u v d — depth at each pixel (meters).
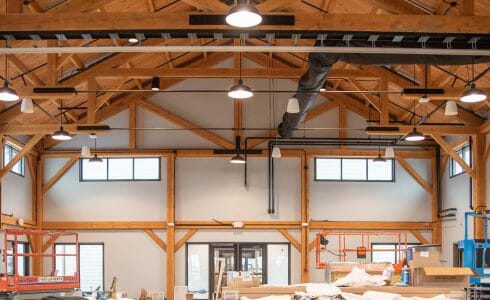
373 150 17.91
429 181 18.00
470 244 12.83
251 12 6.02
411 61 8.60
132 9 12.90
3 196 15.46
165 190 17.88
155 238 17.75
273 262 17.73
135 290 17.61
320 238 16.31
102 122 17.84
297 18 7.62
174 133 17.94
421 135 12.80
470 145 15.50
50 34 7.63
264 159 17.97
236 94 9.68
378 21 7.67
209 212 17.86
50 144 17.92
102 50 7.79
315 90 11.76
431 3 10.80
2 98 9.12
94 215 17.86
